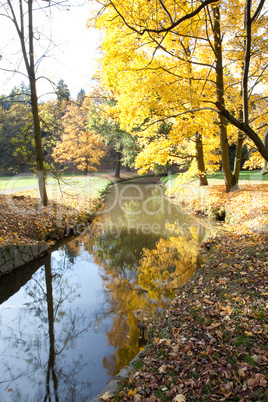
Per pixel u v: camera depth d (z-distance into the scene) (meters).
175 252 8.94
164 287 6.42
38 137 11.61
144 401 2.69
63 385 3.81
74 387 3.75
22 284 7.41
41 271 8.14
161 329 4.32
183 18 2.62
